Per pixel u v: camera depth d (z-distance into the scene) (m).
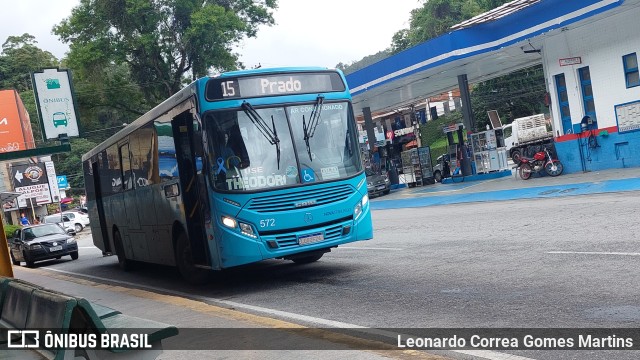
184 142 12.16
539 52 26.12
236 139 10.75
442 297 8.41
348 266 12.48
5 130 53.88
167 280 15.24
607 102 22.58
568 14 21.73
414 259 11.99
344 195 11.20
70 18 45.47
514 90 53.59
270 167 10.77
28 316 5.73
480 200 21.81
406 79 31.27
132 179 15.45
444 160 34.12
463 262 10.80
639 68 21.25
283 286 11.26
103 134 66.81
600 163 23.08
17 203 57.47
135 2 43.16
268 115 10.98
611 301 7.05
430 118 65.12
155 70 47.66
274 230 10.64
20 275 21.75
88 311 4.66
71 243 26.38
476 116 55.47
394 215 22.44
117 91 46.72
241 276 13.31
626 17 21.38
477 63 29.48
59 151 10.68
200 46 46.16
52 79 19.27
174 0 44.69
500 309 7.37
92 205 20.55
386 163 39.09
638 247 9.75
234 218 10.52
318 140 11.20
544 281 8.45
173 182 12.46
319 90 11.48
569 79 23.95
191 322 8.47
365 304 8.71
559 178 23.34
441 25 64.88
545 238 11.91
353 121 11.70
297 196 10.80
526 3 23.81
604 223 12.49
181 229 12.86
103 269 20.50
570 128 24.41
